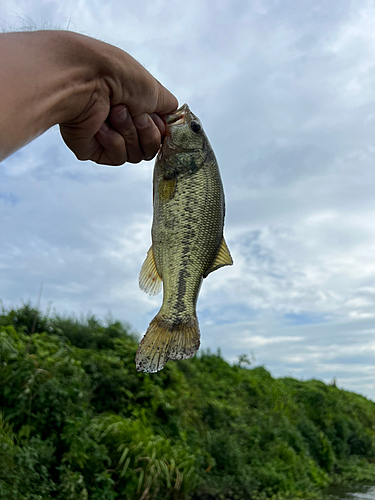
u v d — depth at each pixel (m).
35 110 0.14
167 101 0.29
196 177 0.39
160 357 0.35
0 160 0.13
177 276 0.37
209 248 0.39
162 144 0.38
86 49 0.19
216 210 0.39
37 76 0.15
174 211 0.38
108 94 0.23
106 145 0.28
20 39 0.15
